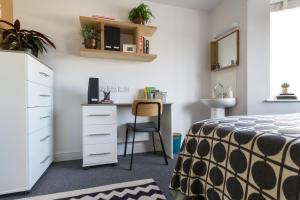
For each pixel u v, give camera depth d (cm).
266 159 67
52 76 229
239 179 77
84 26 237
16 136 148
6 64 145
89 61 257
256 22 246
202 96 316
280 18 257
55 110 242
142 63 282
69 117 248
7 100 145
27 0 233
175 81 300
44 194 150
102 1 260
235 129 90
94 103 220
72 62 249
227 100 252
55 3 242
